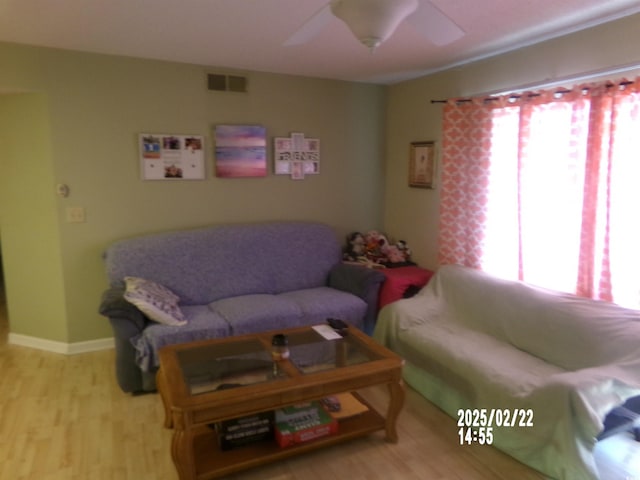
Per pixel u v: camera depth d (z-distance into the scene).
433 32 1.87
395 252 4.09
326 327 2.78
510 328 2.77
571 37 2.69
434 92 3.79
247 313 3.07
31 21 2.53
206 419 1.93
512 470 2.17
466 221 3.43
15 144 3.27
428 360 2.76
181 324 2.87
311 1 2.21
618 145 2.45
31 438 2.38
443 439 2.42
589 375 2.01
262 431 2.23
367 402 2.66
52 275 3.40
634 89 2.33
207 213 3.75
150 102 3.43
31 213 3.35
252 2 2.22
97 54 3.23
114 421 2.55
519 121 2.92
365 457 2.27
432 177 3.86
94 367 3.22
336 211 4.31
